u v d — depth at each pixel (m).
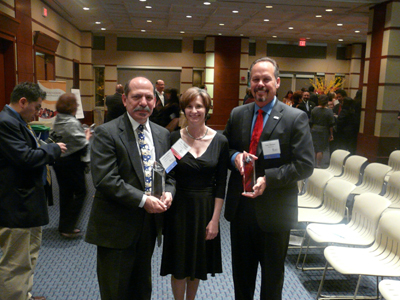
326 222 3.21
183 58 15.26
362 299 2.79
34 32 7.98
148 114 1.95
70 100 3.63
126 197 1.82
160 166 1.93
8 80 6.73
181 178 2.22
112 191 1.82
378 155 8.27
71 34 12.24
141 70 15.27
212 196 2.27
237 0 8.74
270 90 2.04
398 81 8.09
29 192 2.32
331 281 3.10
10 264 2.33
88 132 3.76
